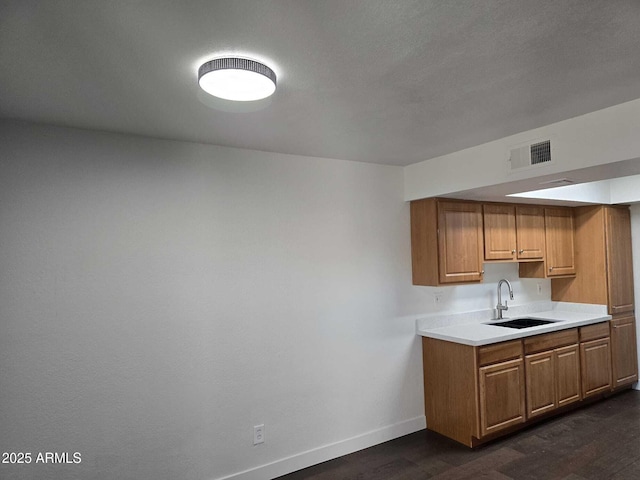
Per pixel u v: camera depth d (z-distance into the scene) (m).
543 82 1.87
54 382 2.23
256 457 2.82
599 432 3.46
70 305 2.28
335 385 3.19
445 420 3.47
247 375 2.81
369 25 1.35
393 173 3.62
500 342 3.37
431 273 3.49
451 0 1.22
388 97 1.99
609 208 4.40
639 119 2.11
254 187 2.91
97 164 2.39
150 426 2.47
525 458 3.03
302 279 3.08
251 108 2.00
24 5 1.19
